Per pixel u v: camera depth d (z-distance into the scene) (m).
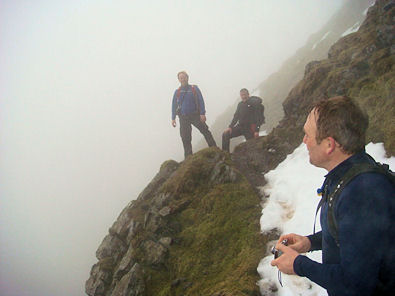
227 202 5.57
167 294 4.27
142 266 4.92
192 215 5.68
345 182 1.40
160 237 5.38
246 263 4.12
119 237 6.48
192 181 6.48
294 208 4.92
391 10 6.89
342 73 7.20
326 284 1.32
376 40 7.09
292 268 1.54
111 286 5.29
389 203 1.22
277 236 4.46
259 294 3.60
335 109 1.45
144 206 6.97
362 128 1.42
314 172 5.49
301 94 8.58
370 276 1.18
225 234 4.91
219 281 4.04
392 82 5.46
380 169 1.33
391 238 1.19
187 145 9.09
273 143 7.71
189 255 4.77
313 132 1.57
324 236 1.59
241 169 7.02
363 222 1.23
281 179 5.93
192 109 8.80
